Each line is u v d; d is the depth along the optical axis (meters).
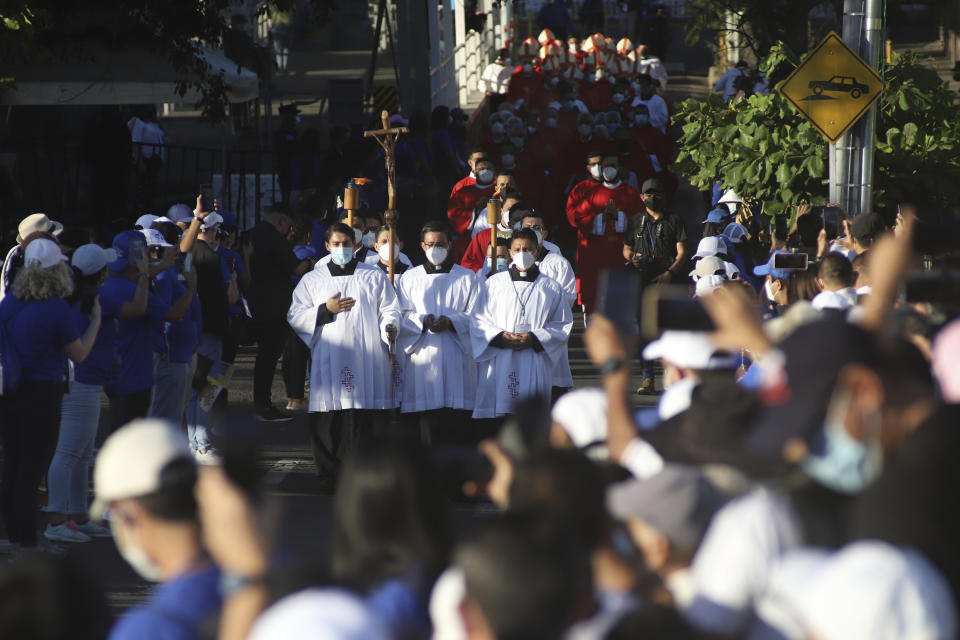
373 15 149.12
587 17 137.62
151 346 30.95
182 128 104.44
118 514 11.48
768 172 47.22
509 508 11.75
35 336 26.00
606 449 15.70
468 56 129.00
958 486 10.16
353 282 33.94
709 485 11.39
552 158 79.81
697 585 10.44
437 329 33.53
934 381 12.80
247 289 41.69
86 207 64.56
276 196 76.06
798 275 27.97
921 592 8.86
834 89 39.91
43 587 10.01
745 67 107.12
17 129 69.44
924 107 46.69
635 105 91.88
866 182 41.38
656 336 14.36
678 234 47.50
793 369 10.71
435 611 10.54
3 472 26.75
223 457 11.52
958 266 13.48
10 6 50.72
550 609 9.07
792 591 9.60
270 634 9.23
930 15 123.00
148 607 11.09
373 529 11.91
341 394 32.91
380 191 62.88
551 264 39.31
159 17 56.22
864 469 10.66
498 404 33.38
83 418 28.33
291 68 139.75
